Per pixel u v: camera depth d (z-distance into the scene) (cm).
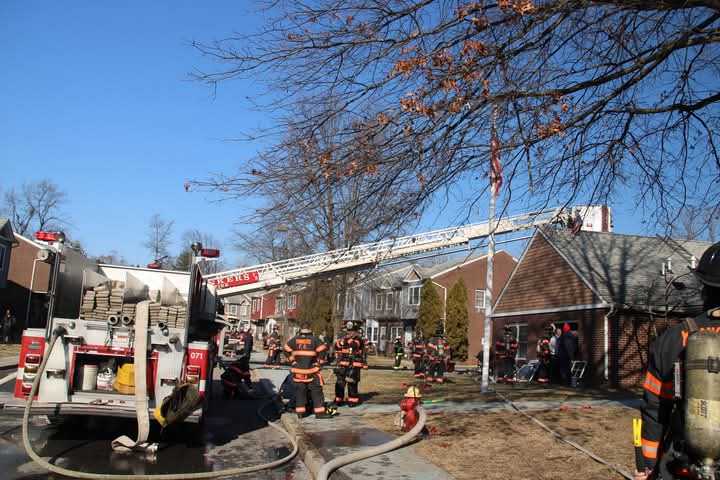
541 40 669
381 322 5025
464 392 1485
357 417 1052
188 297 802
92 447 776
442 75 633
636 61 721
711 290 279
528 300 2345
